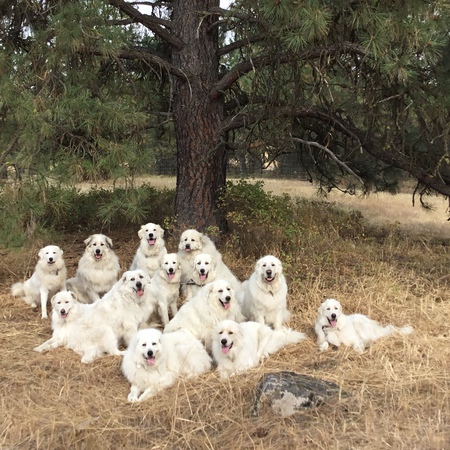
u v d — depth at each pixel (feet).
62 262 21.63
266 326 17.47
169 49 32.76
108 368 16.05
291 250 27.43
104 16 20.68
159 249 22.65
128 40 24.45
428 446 11.30
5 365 16.12
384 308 20.72
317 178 38.01
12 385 14.94
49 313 21.29
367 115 25.54
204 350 16.17
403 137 26.20
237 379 14.83
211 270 20.49
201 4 27.68
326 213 35.35
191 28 27.45
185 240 21.86
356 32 19.95
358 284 22.89
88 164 20.42
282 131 25.18
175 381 14.99
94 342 17.08
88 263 22.02
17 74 20.95
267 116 25.55
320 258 25.72
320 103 29.78
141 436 12.37
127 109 21.39
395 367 15.35
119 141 23.53
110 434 12.49
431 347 16.43
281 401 12.95
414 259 28.94
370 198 54.60
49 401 13.99
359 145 26.89
